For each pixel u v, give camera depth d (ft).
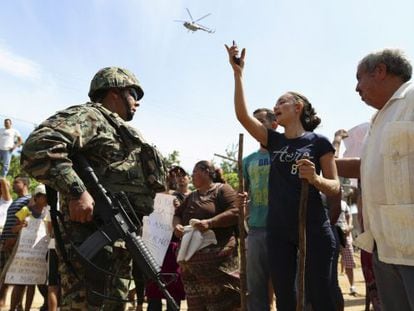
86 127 7.86
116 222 7.76
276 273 10.10
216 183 15.11
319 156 10.44
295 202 10.05
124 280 8.48
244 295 10.43
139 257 7.86
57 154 7.25
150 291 15.46
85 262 7.57
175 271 15.99
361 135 13.65
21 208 19.94
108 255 8.11
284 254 10.09
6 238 19.88
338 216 12.46
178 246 15.93
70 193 7.23
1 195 23.40
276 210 10.30
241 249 10.59
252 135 11.09
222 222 13.79
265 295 13.19
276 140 11.07
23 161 7.40
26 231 18.52
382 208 8.14
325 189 9.17
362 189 9.00
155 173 8.82
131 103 9.23
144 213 8.71
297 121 11.00
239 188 10.82
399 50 8.73
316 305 9.91
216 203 14.43
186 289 14.07
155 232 15.43
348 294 25.84
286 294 9.93
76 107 8.14
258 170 13.74
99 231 7.75
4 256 20.02
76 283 8.00
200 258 13.64
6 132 42.91
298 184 10.16
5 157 42.39
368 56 8.95
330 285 9.94
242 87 10.89
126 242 7.88
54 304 16.93
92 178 7.82
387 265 8.48
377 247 8.42
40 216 18.93
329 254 10.01
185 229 14.03
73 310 7.92
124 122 8.65
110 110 9.05
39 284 18.66
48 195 8.22
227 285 13.61
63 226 8.13
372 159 8.49
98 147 8.06
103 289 8.02
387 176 8.04
